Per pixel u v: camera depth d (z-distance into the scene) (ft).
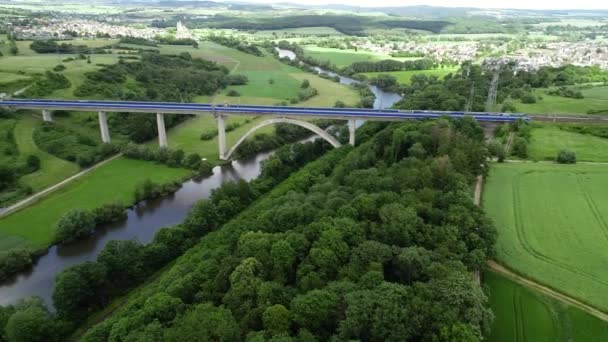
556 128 561.02
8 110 625.00
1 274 323.98
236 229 308.40
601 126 560.20
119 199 440.04
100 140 621.72
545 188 377.09
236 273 223.10
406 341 173.17
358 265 223.30
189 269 268.62
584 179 397.19
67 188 475.72
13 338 232.32
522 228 306.96
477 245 250.16
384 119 563.89
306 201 319.88
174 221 419.95
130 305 250.16
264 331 183.32
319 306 189.26
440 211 275.80
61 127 615.98
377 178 337.52
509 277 254.06
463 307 185.37
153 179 508.12
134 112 630.33
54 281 307.37
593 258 270.67
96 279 275.80
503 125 554.05
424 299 186.29
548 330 213.05
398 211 260.42
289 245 241.96
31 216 411.34
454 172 336.70
